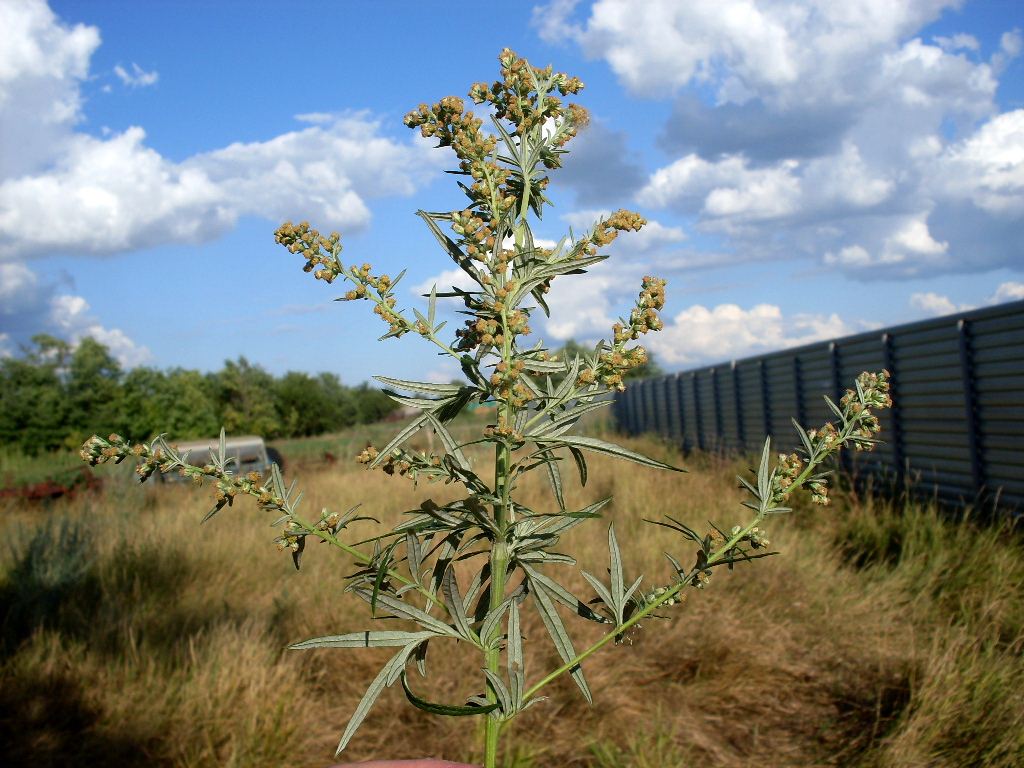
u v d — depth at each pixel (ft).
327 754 12.14
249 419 100.94
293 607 16.69
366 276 3.91
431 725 12.90
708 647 14.21
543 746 11.91
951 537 17.42
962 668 12.09
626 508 23.39
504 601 3.80
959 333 19.27
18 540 21.07
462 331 4.13
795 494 22.31
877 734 11.40
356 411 118.73
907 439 22.44
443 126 4.19
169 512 26.94
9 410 76.07
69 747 11.83
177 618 16.40
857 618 14.82
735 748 11.82
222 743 12.09
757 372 36.78
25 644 14.73
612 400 3.93
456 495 26.50
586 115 4.44
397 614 3.71
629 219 3.99
